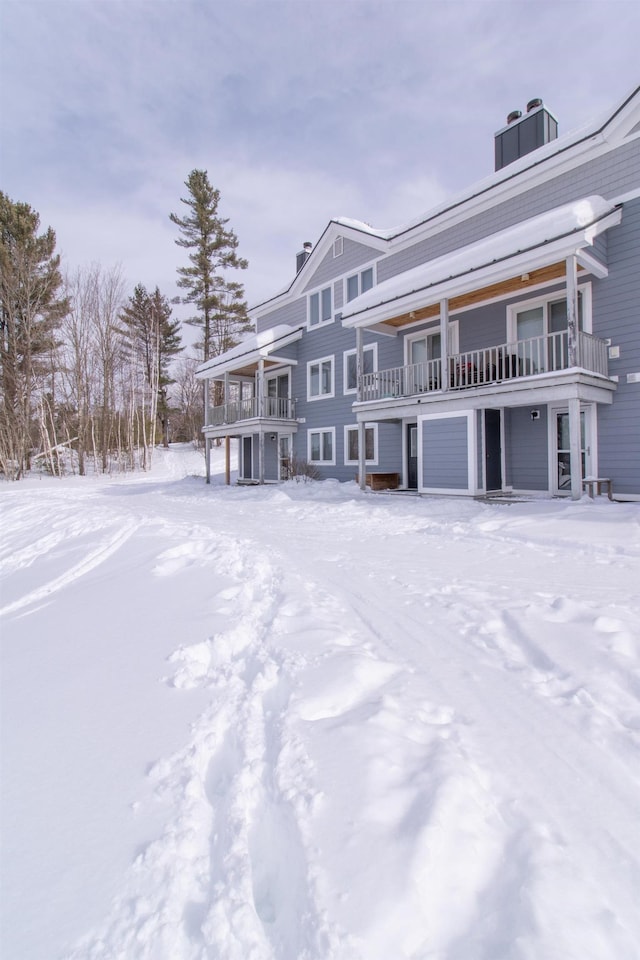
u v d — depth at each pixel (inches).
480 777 70.7
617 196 391.9
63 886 52.3
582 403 405.7
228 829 61.0
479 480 436.8
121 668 108.2
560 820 63.2
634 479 377.1
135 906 50.0
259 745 77.7
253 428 738.2
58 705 92.9
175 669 106.0
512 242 389.1
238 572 192.1
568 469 427.5
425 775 68.4
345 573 193.0
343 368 678.5
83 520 380.8
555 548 236.4
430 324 552.7
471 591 162.1
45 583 210.4
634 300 378.0
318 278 720.3
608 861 56.6
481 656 112.3
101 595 171.0
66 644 126.5
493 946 46.2
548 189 444.5
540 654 110.4
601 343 388.8
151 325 1584.6
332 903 49.4
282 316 806.5
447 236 544.7
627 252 380.8
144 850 57.0
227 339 1466.5
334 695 90.5
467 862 55.2
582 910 49.8
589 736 81.6
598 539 239.6
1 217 1102.4
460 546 249.6
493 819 62.9
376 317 507.5
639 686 95.5
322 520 365.4
